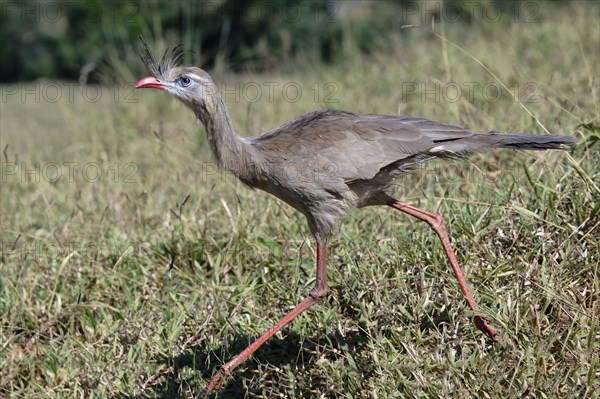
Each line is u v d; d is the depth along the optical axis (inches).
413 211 311.1
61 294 375.2
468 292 295.3
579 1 679.1
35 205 470.6
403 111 498.9
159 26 703.1
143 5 758.5
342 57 706.8
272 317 337.1
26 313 370.3
